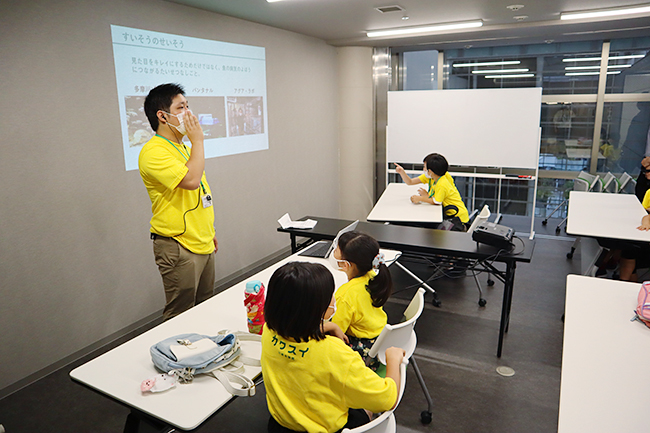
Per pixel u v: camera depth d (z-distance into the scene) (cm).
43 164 275
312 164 580
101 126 307
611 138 577
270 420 147
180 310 265
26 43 260
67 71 283
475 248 296
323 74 583
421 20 455
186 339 170
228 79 422
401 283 432
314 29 497
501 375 280
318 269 129
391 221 388
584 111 581
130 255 338
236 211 449
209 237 265
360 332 195
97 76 302
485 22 474
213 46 401
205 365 156
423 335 331
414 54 642
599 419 133
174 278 256
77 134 293
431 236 327
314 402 133
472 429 233
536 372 284
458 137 574
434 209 420
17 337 271
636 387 148
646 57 539
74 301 301
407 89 660
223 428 217
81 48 290
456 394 262
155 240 254
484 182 643
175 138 251
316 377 131
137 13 328
